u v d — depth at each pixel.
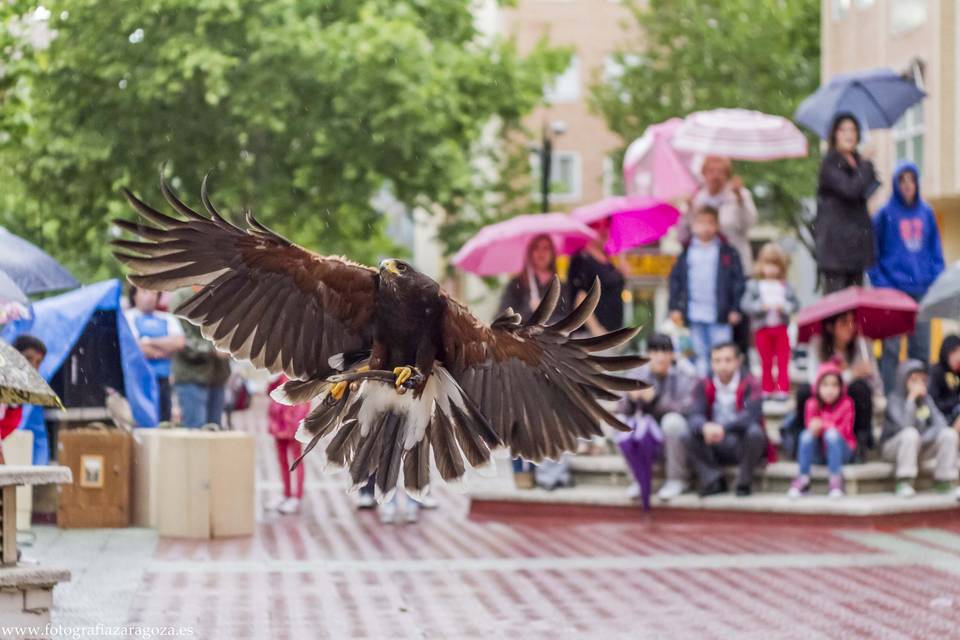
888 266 15.41
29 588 7.55
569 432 5.89
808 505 13.89
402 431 5.57
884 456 14.45
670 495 14.45
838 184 14.76
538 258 15.23
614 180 39.22
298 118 26.03
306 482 18.44
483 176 31.14
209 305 5.57
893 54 27.59
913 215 15.47
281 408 15.09
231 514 13.24
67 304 13.63
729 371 14.45
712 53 37.47
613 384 5.84
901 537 13.24
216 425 14.05
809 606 9.98
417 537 13.40
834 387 14.15
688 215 15.73
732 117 16.31
